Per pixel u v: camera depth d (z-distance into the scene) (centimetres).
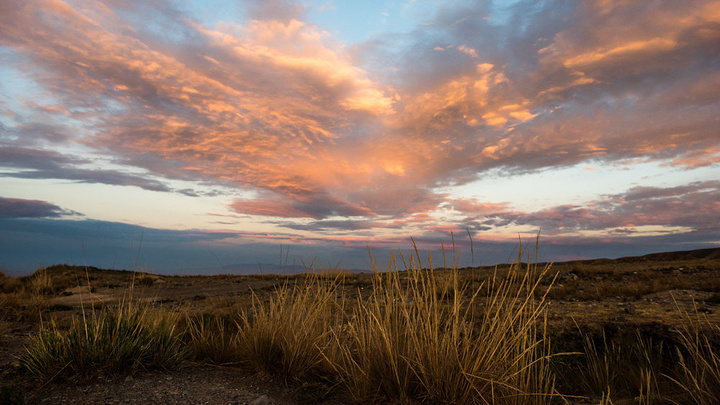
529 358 324
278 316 443
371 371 336
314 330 419
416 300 348
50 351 350
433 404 298
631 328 559
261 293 1305
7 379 340
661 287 1031
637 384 411
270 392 345
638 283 1188
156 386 339
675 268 1680
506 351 313
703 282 1149
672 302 784
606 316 627
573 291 1089
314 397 329
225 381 370
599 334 560
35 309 815
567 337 555
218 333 556
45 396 302
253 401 315
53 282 1727
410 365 314
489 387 298
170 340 420
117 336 372
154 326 420
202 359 450
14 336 548
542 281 1292
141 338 391
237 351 445
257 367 397
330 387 353
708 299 779
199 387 347
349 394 342
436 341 307
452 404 293
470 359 304
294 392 349
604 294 998
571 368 468
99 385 330
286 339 402
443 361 309
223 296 1303
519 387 302
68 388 321
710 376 360
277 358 395
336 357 408
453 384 299
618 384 430
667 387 402
